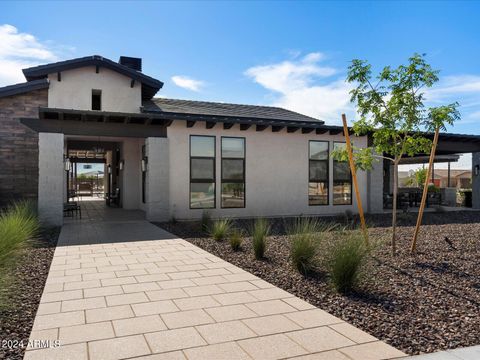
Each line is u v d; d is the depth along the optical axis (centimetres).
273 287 477
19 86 1277
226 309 395
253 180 1282
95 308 395
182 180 1185
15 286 454
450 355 294
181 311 388
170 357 287
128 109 1447
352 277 461
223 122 1164
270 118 1454
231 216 1248
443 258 638
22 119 1020
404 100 643
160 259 640
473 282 506
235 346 307
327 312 390
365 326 354
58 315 374
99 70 1412
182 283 494
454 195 2002
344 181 1409
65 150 1603
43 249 725
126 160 1534
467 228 998
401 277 529
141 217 1252
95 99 1470
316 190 1368
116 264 603
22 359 283
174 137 1175
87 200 2212
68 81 1371
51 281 500
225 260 636
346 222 1141
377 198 1427
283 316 376
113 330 337
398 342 319
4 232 536
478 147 1579
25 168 1285
